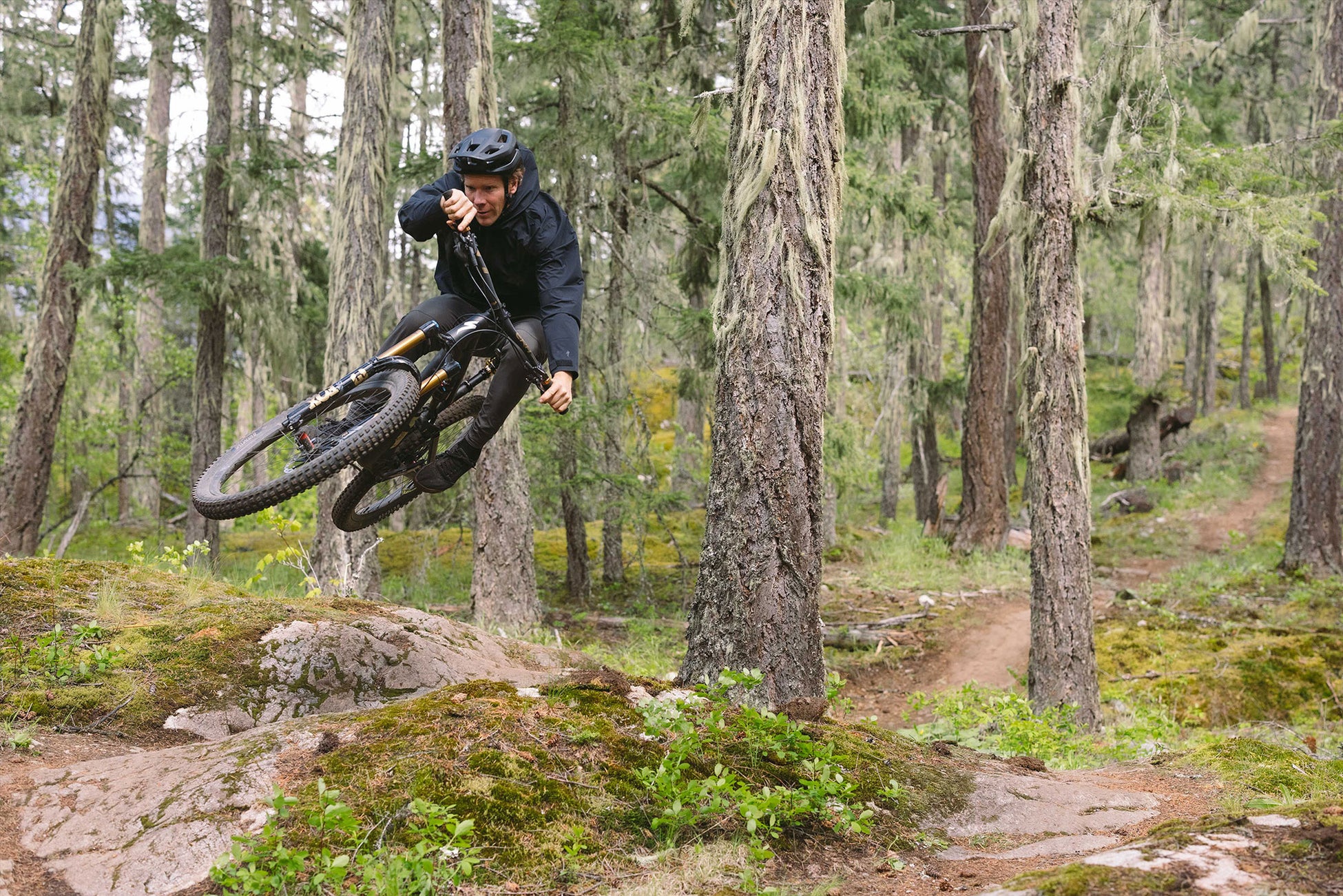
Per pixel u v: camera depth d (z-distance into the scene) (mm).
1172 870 3061
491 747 3939
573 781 3854
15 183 19297
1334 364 15609
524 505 11219
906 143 21734
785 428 5148
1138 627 12906
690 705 4422
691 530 19312
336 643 5508
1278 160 14430
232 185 15312
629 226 14906
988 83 17156
